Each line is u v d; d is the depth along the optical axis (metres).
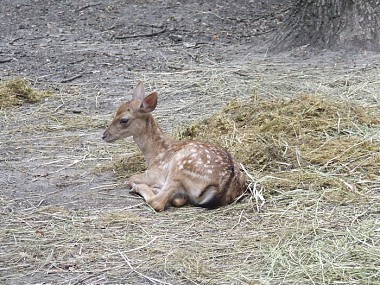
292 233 10.54
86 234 10.70
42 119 15.86
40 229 10.91
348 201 11.52
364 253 9.98
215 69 18.78
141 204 11.65
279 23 23.23
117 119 11.96
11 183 12.62
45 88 17.97
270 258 9.92
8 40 22.12
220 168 11.38
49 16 23.86
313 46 19.97
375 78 17.48
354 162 12.78
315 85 17.19
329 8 20.03
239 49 20.97
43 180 12.73
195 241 10.45
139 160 13.20
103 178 12.74
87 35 22.45
